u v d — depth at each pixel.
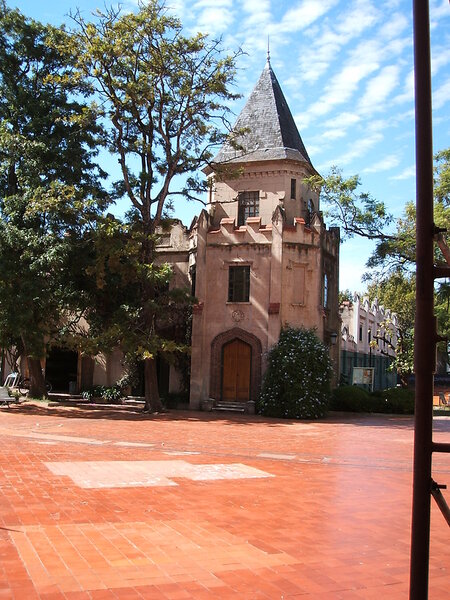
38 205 22.97
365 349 43.66
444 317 29.02
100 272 23.64
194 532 6.56
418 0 2.75
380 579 5.25
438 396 35.19
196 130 25.45
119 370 31.11
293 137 31.36
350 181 25.02
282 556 5.81
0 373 34.34
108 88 24.34
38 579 4.94
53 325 28.23
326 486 9.54
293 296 27.98
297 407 24.50
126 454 12.49
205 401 27.47
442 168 27.30
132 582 4.95
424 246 2.68
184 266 30.80
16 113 25.97
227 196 30.53
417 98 2.74
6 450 12.38
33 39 26.36
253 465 11.57
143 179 25.27
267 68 33.25
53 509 7.36
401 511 7.89
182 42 23.73
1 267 22.91
